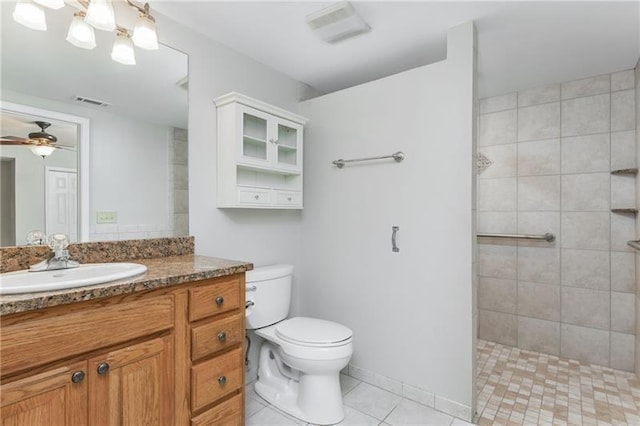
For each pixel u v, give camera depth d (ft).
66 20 4.76
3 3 4.30
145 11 4.85
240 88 7.11
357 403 6.49
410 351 6.70
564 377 7.58
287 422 5.89
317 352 5.67
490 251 9.66
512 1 5.29
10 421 2.85
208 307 4.38
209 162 6.46
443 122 6.25
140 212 5.51
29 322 2.93
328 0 5.35
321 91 9.33
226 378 4.60
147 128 5.62
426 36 6.47
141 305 3.69
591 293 8.26
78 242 4.83
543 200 8.86
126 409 3.59
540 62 7.46
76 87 4.88
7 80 4.32
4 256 4.20
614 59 7.31
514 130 9.27
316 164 8.27
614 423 5.89
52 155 4.66
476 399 6.16
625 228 7.86
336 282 7.91
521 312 9.19
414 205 6.64
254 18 5.86
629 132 7.79
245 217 7.21
